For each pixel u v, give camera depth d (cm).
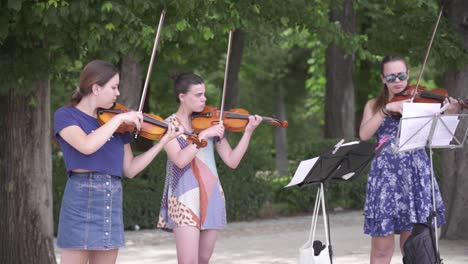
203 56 1424
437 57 786
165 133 446
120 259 798
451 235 843
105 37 580
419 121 479
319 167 473
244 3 703
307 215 1160
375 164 523
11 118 644
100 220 404
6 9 534
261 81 2444
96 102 404
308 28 793
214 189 492
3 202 651
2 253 652
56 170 981
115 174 411
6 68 571
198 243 489
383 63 524
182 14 610
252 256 798
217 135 481
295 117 2708
